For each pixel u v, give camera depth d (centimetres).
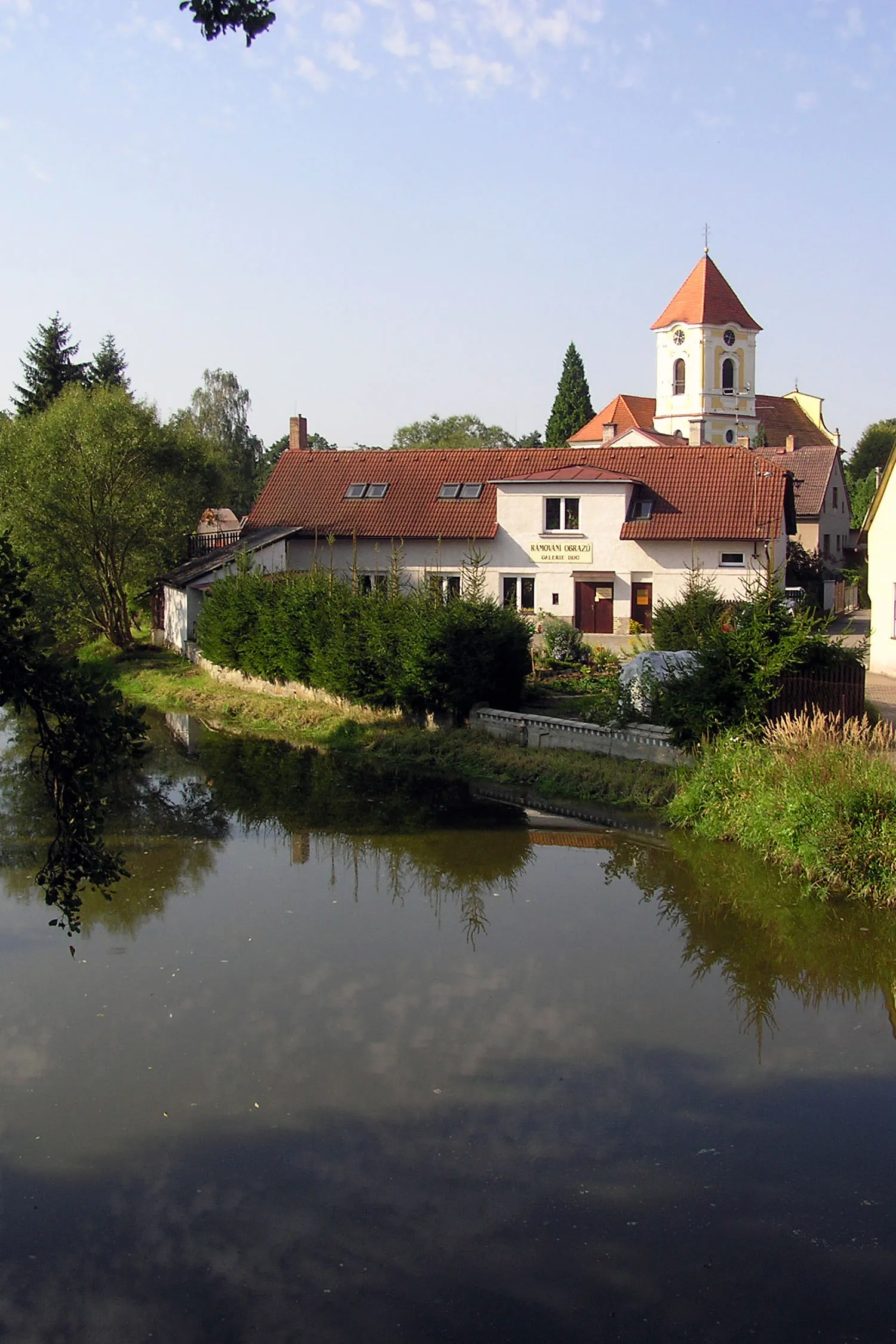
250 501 9512
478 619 2597
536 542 4203
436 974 1200
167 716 3138
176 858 1656
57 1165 842
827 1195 808
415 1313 695
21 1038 1041
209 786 2177
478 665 2547
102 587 4278
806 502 6600
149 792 2128
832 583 5744
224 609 3484
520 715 2402
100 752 770
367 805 2009
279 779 2253
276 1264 738
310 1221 780
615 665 3177
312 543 4344
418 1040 1040
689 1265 736
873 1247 752
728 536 4019
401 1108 919
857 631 4684
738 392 9412
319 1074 973
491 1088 952
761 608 1948
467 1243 757
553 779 2083
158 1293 713
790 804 1538
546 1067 991
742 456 4331
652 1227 773
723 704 1927
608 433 7600
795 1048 1036
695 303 9288
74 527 4066
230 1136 878
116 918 1379
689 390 9356
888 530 3116
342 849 1706
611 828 1812
